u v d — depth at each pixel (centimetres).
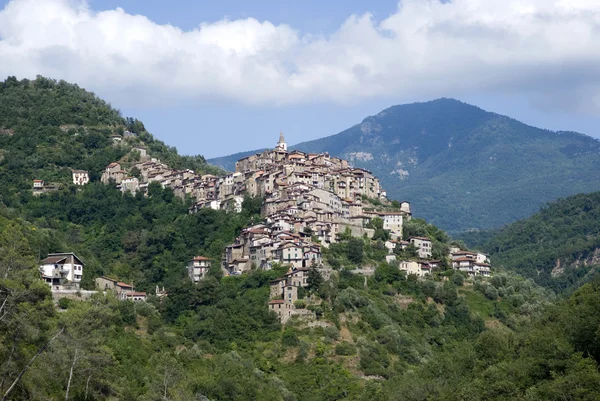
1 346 16450
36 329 17350
